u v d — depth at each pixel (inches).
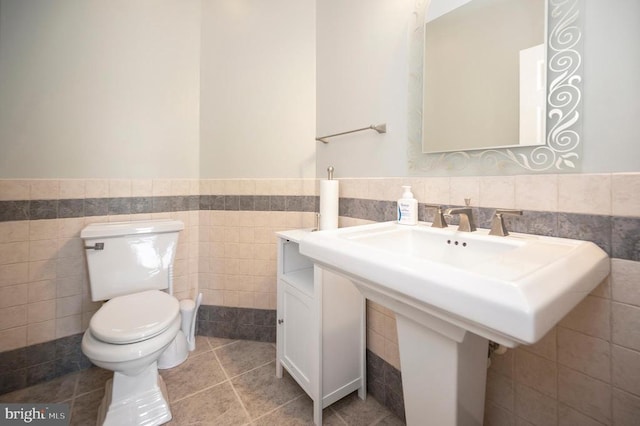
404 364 31.1
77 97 61.0
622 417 27.0
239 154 72.7
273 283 71.9
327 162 64.9
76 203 61.0
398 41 48.2
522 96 33.3
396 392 49.4
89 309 62.2
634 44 25.6
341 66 60.1
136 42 66.9
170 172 71.4
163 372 60.2
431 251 37.4
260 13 70.7
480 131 37.4
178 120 72.2
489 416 37.1
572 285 19.7
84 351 41.6
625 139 26.3
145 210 68.3
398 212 43.3
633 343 26.2
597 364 28.3
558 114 30.5
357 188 56.6
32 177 57.3
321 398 47.1
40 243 57.7
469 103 38.5
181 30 71.9
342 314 49.3
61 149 59.7
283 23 69.5
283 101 69.9
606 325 27.6
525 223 33.2
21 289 56.0
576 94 29.1
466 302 18.1
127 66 65.9
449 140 41.0
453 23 40.2
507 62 34.6
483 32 36.9
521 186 33.4
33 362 56.9
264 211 71.7
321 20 65.5
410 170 46.7
